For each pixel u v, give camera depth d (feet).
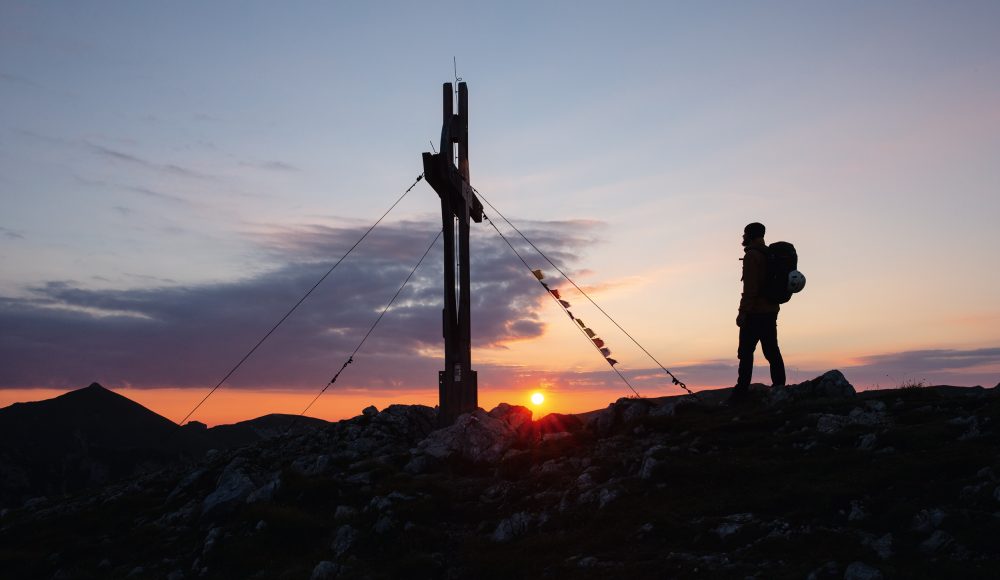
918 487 22.82
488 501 35.70
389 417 55.88
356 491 38.70
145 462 526.98
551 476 34.76
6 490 470.39
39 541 40.63
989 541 18.44
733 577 20.03
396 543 30.40
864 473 25.29
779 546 21.53
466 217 55.01
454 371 52.16
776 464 28.43
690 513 26.02
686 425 38.14
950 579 17.34
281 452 53.26
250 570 30.76
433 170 50.29
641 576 21.72
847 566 18.94
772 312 40.27
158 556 35.32
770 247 40.22
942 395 34.65
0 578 35.37
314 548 32.17
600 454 36.99
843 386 38.65
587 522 28.45
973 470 23.18
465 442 44.91
